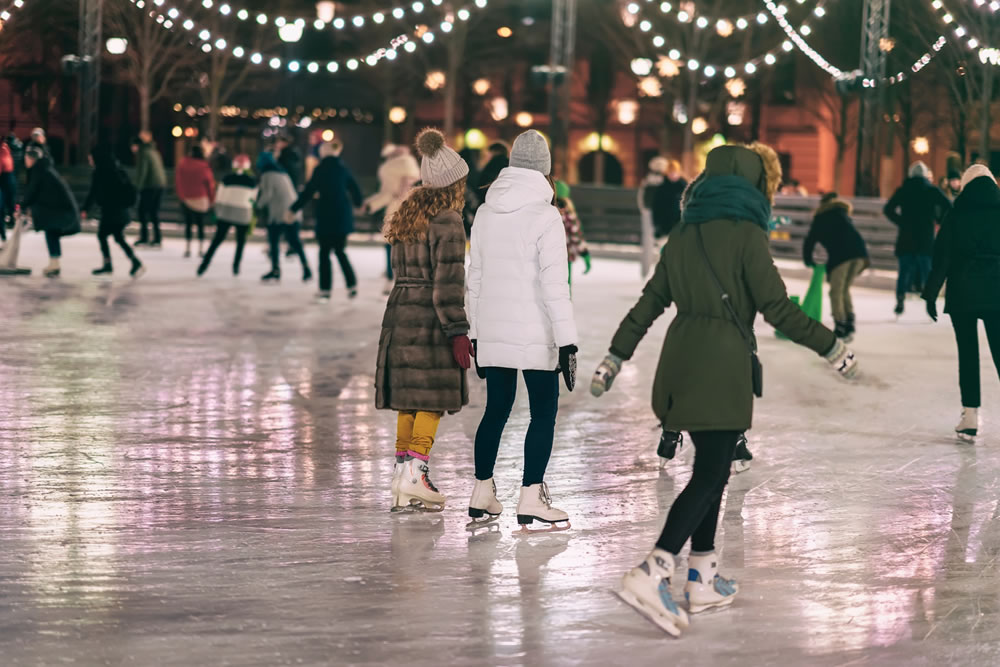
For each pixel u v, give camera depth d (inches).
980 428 413.1
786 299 222.4
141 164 1164.5
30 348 540.1
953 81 1348.4
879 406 451.2
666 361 228.2
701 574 229.3
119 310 681.0
